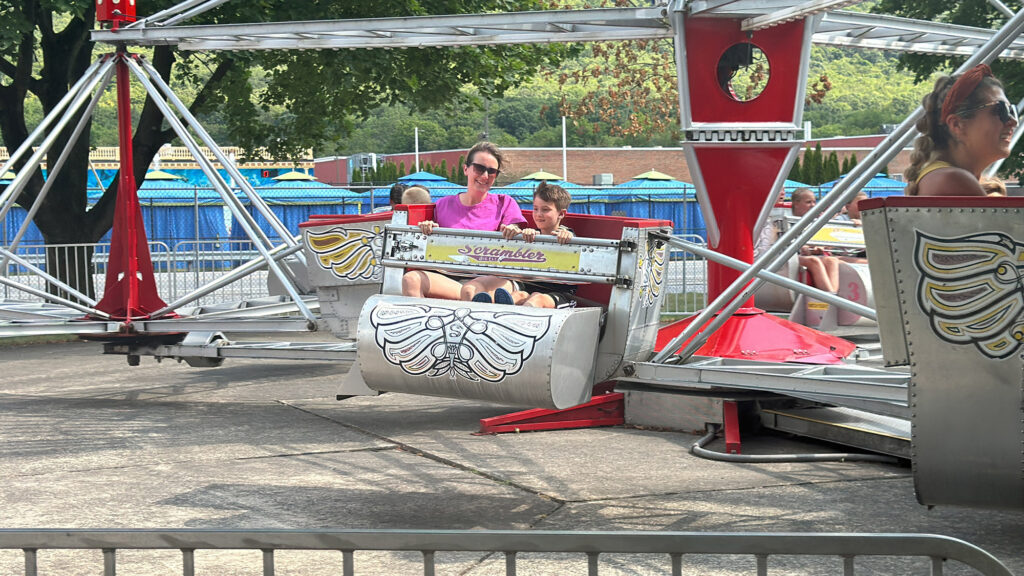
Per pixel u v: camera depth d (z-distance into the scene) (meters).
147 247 10.63
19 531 2.72
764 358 8.56
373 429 8.38
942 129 4.51
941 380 4.18
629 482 6.37
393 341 5.96
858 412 7.69
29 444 7.82
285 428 8.47
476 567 4.72
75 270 17.66
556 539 2.57
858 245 11.63
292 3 17.84
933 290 4.14
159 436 8.13
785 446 7.51
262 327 9.97
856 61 134.75
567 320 5.74
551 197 7.03
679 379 6.86
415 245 6.87
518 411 9.12
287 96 22.08
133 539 2.70
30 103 72.62
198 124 10.38
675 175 76.94
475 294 6.75
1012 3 14.68
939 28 10.24
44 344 16.45
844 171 49.00
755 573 4.55
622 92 24.95
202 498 6.05
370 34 10.46
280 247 10.55
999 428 4.12
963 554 2.47
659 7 9.19
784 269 11.30
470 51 19.22
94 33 10.23
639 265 6.52
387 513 5.69
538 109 137.50
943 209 4.09
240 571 4.71
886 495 5.97
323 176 84.75
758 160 9.35
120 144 10.49
